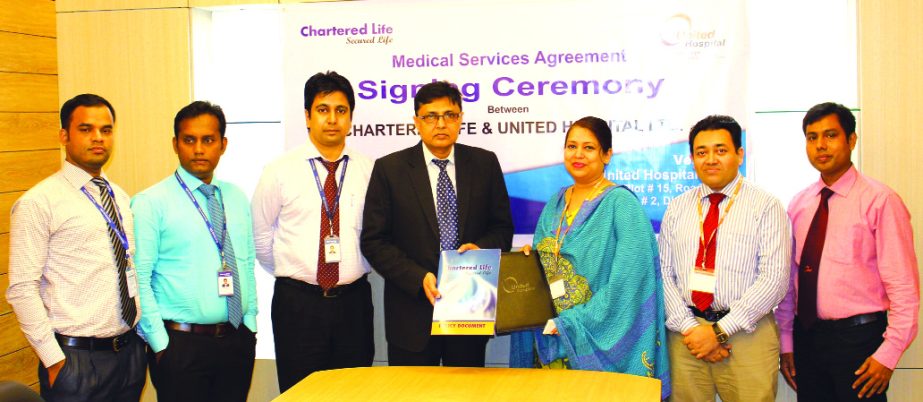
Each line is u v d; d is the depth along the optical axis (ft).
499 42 12.53
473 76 12.62
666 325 10.36
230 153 13.35
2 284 12.32
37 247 9.27
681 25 12.18
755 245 9.97
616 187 10.34
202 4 13.00
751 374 10.01
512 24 12.50
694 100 12.24
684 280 10.30
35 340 9.19
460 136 12.72
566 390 7.97
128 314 9.73
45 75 13.07
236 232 10.75
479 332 8.70
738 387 10.09
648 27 12.26
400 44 12.71
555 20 12.42
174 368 10.07
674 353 10.50
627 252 10.00
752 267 9.98
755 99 12.41
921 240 11.80
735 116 12.16
